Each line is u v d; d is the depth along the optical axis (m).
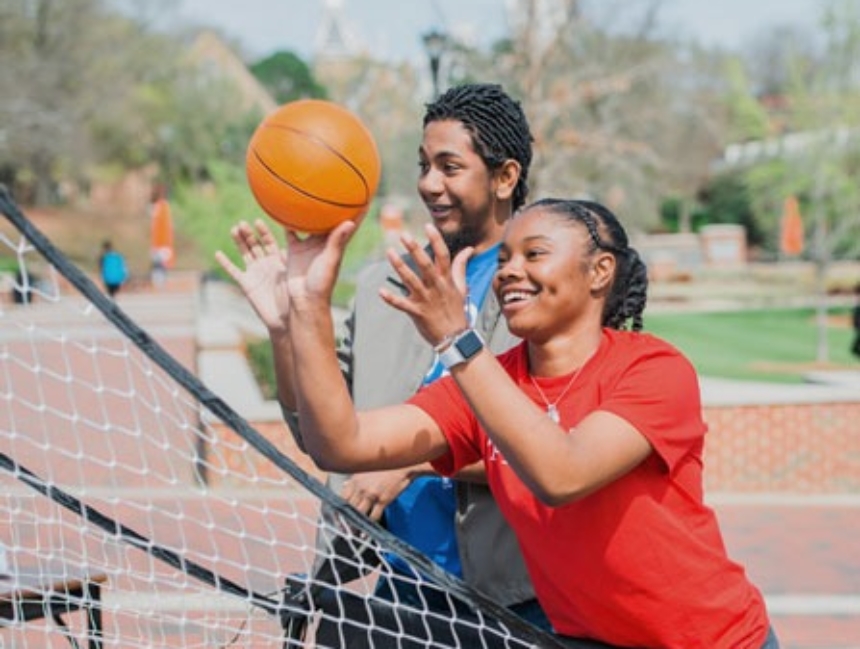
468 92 3.48
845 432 11.26
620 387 2.69
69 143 58.78
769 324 30.66
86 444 9.03
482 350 2.53
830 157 34.44
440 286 2.52
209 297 32.19
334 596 3.40
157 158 70.94
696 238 56.50
